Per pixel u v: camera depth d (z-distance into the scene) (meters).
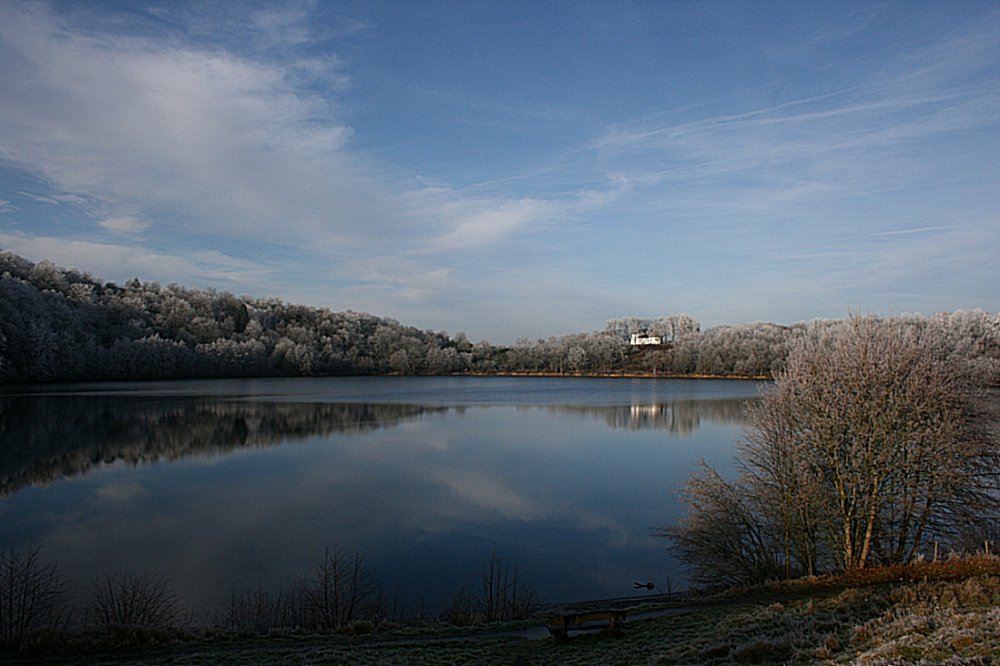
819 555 26.06
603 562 27.25
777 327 163.75
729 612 18.25
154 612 20.77
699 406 90.19
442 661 15.28
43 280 127.19
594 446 55.66
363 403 96.25
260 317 167.38
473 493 38.84
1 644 16.88
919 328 26.86
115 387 111.94
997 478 23.66
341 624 20.16
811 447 23.91
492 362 187.12
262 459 50.19
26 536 30.45
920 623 13.12
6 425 65.31
